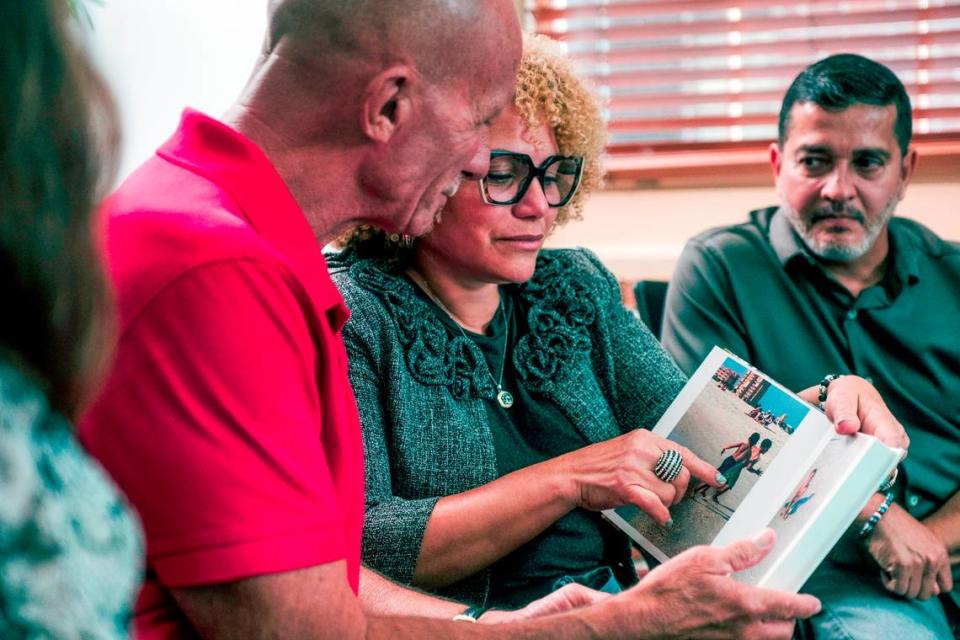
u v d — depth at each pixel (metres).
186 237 0.85
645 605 1.05
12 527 0.49
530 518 1.35
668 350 1.97
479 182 1.40
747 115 2.78
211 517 0.81
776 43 2.75
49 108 0.51
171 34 2.33
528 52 1.49
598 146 1.61
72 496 0.53
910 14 2.68
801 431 1.34
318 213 1.02
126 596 0.56
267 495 0.83
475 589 1.41
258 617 0.83
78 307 0.54
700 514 1.37
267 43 0.99
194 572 0.81
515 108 1.43
